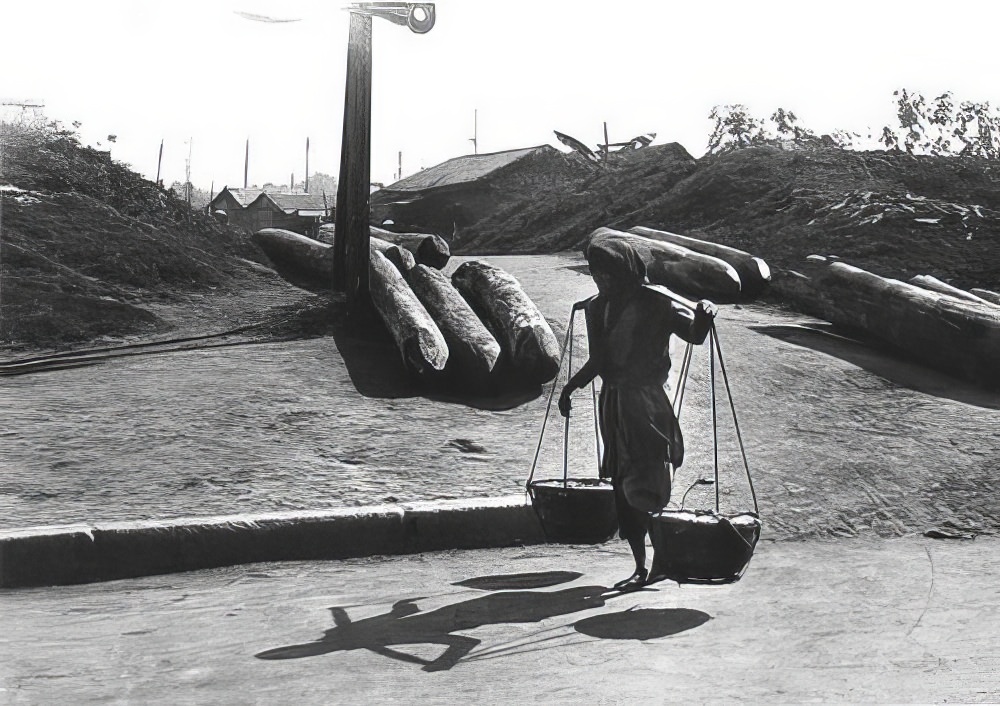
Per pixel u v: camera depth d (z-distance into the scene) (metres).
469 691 3.86
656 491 5.72
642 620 5.11
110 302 13.92
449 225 45.72
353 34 13.48
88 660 4.28
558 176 46.25
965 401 11.99
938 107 28.95
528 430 10.18
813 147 29.31
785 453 9.78
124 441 8.74
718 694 3.84
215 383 10.76
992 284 17.14
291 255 18.39
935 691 3.89
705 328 5.88
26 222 16.17
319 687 3.90
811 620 5.15
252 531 6.87
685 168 29.84
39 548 6.16
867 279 14.49
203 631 4.84
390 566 6.75
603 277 5.94
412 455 9.06
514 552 7.32
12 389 10.21
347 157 13.66
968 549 7.54
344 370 11.71
